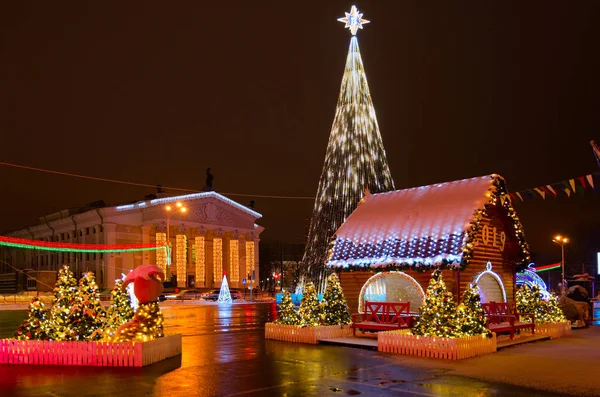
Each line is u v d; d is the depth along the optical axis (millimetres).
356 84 32531
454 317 16484
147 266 16062
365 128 31984
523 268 23844
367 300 22141
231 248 94500
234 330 25047
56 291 15977
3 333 24062
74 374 13453
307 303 20547
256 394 11320
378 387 11961
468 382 12469
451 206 20719
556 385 12148
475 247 20891
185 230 87812
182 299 67625
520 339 19906
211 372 13719
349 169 31547
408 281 21359
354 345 18406
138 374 13469
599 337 21734
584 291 33344
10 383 12422
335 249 22516
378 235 21703
